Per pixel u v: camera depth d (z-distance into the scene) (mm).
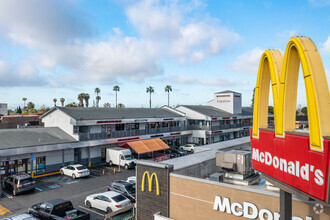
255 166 9695
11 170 26594
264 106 9492
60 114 35281
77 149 33281
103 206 18109
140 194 15047
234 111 61938
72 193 22438
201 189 12445
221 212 11750
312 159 6285
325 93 6008
